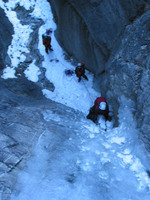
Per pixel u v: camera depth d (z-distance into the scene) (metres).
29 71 7.46
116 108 5.06
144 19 4.26
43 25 9.07
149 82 3.68
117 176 3.16
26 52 8.10
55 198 2.66
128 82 4.47
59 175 3.09
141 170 3.22
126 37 4.86
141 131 3.51
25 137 3.79
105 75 6.09
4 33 8.31
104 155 3.63
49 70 7.53
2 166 2.98
